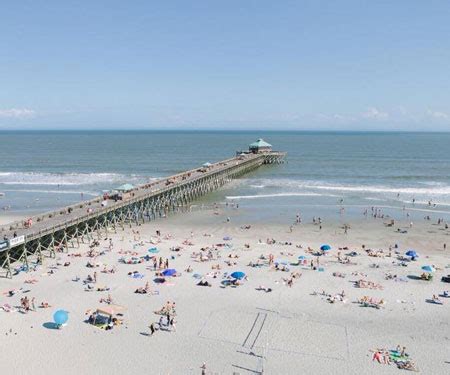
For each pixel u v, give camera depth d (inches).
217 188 3555.6
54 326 1232.8
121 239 2094.0
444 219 2507.4
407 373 1029.2
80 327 1229.7
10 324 1240.8
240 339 1175.6
